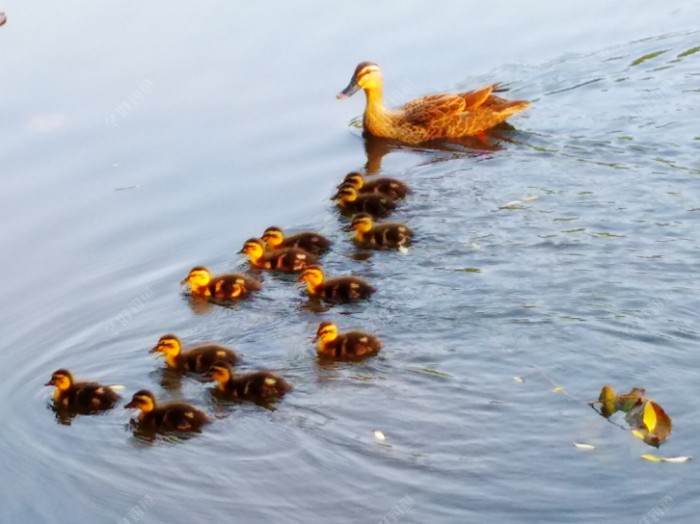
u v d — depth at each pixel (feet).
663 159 60.03
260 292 50.67
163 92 68.95
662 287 47.91
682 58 72.13
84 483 38.93
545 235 52.90
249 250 52.75
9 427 42.32
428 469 38.14
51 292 51.16
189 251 54.39
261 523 36.27
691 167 58.75
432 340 45.55
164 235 55.77
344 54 73.15
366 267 51.65
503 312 46.98
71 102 67.77
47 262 53.57
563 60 73.10
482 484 37.29
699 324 45.21
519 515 35.88
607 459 37.99
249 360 45.29
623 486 36.78
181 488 38.29
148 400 41.96
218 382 43.68
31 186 60.18
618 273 49.21
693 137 62.08
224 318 48.65
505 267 50.47
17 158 62.75
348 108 71.41
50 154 63.21
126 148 63.72
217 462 39.40
